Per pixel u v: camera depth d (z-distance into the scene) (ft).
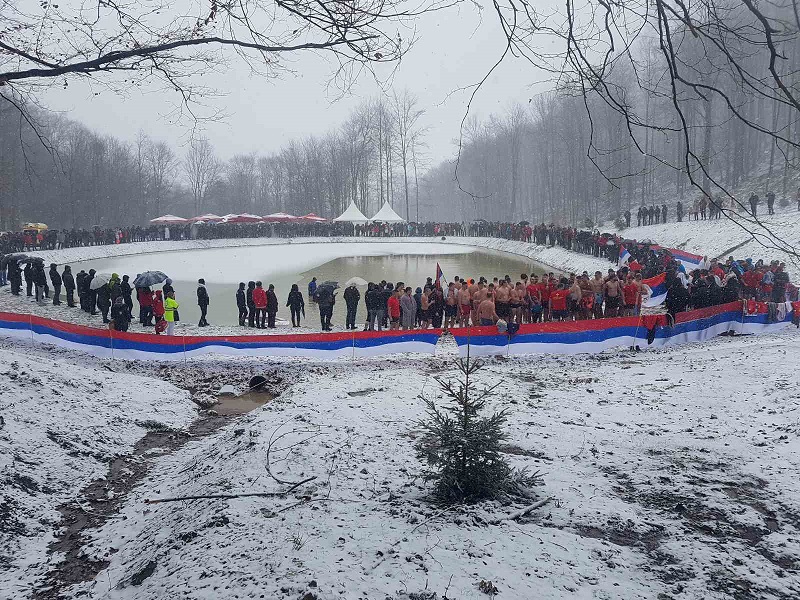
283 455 27.22
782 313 60.34
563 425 32.19
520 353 54.24
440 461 21.43
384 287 67.46
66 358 50.70
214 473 26.96
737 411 33.32
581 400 37.58
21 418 31.53
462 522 19.94
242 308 70.69
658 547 19.07
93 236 159.63
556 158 216.74
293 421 32.37
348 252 170.60
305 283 110.63
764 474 24.57
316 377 46.16
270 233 205.87
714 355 49.55
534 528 19.65
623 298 65.98
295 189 307.99
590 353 54.44
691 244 115.24
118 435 34.01
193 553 19.25
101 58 18.06
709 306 60.49
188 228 196.24
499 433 21.66
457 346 58.75
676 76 12.96
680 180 189.06
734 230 107.45
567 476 24.86
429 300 66.54
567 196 237.66
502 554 17.79
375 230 209.97
